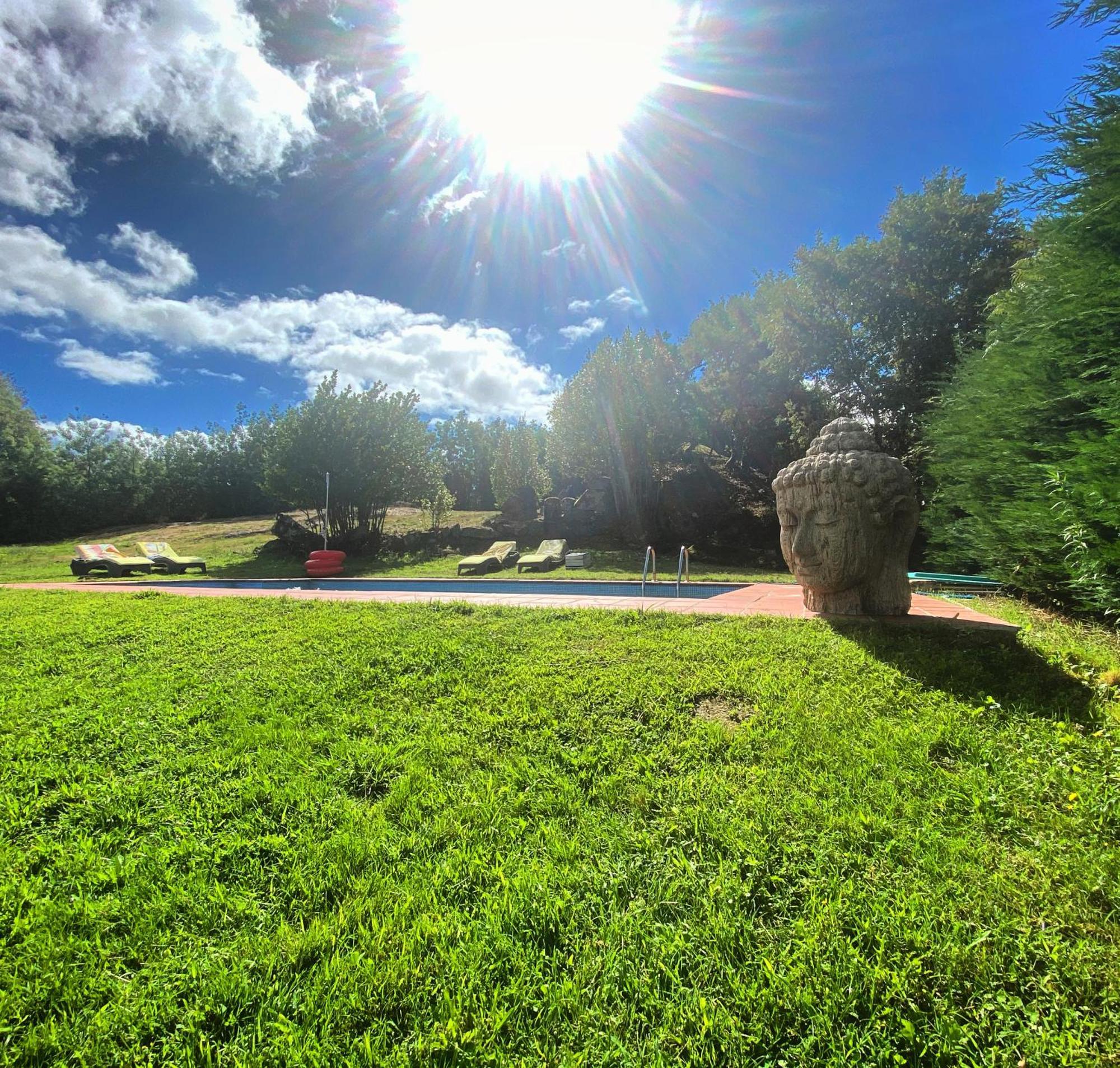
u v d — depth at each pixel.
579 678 5.11
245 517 35.34
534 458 27.16
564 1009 2.10
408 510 28.73
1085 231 5.93
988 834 2.91
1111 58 5.13
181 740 4.37
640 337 22.95
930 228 20.67
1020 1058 1.85
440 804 3.39
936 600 8.81
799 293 23.84
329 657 5.99
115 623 7.90
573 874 2.73
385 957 2.33
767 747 3.83
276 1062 1.92
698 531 21.58
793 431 23.69
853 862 2.74
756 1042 1.94
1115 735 3.64
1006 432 8.31
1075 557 5.54
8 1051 1.97
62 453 37.25
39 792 3.75
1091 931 2.33
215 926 2.53
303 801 3.48
